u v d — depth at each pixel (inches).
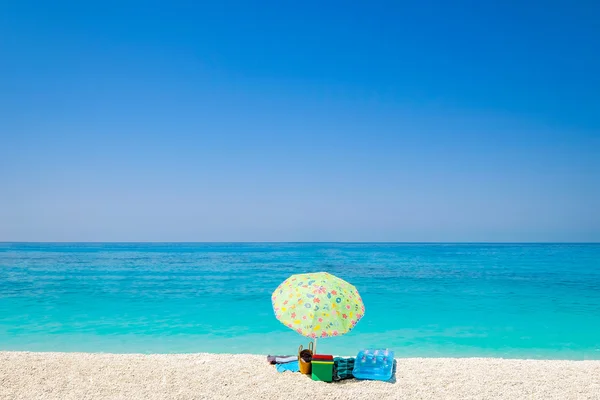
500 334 607.5
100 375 349.4
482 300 900.6
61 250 3533.5
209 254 2913.4
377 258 2477.9
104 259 2178.9
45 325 637.9
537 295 970.1
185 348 518.6
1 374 346.3
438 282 1210.0
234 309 777.6
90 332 597.0
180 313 740.7
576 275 1395.2
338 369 350.6
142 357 410.6
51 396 302.2
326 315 322.0
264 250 3949.3
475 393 320.5
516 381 348.5
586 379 356.2
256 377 348.5
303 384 332.2
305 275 358.6
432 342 562.6
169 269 1598.2
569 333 616.4
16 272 1422.2
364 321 691.4
